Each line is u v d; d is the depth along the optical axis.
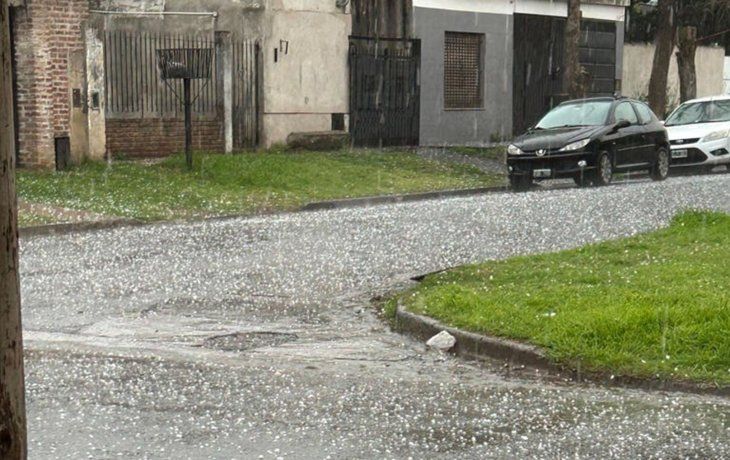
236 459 6.04
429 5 32.19
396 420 6.92
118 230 17.09
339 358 9.03
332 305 11.34
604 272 11.25
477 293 10.50
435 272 12.12
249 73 26.94
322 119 28.88
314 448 6.27
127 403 7.29
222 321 10.58
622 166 24.28
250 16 26.92
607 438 6.49
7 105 3.18
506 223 16.62
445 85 33.53
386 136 30.98
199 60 23.09
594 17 39.09
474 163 28.09
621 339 8.42
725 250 12.50
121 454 6.13
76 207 18.73
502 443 6.39
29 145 22.31
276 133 27.59
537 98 36.97
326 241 15.31
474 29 33.97
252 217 19.06
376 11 30.70
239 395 7.56
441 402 7.42
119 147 24.50
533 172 23.50
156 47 25.12
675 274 10.80
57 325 10.34
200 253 14.45
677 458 6.09
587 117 24.56
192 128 25.70
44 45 22.17
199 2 26.16
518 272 11.60
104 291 11.97
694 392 7.69
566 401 7.46
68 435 6.51
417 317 9.93
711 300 9.16
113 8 25.03
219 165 22.77
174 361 8.73
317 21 28.45
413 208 19.28
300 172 23.25
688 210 15.85
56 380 7.96
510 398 7.55
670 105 42.47
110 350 9.18
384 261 13.68
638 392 7.78
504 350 8.79
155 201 19.89
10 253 3.19
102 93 23.41
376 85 30.48
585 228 15.91
